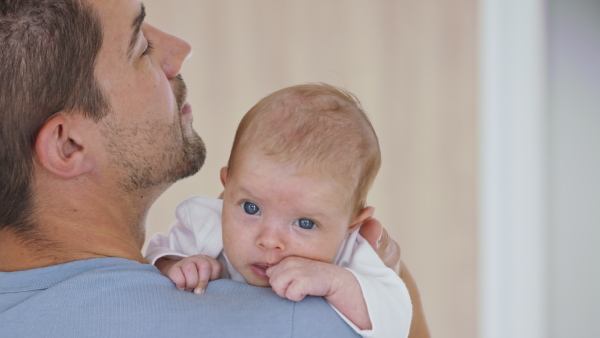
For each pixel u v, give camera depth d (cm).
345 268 101
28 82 99
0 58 98
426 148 297
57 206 104
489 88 305
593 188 308
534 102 306
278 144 105
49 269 98
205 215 122
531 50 304
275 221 105
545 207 308
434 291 300
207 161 280
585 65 305
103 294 94
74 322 91
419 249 297
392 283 106
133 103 110
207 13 280
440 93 298
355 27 290
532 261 309
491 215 309
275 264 105
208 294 98
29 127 100
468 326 303
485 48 303
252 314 94
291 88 115
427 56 296
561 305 310
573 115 307
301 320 95
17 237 101
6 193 100
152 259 116
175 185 279
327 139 105
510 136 310
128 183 112
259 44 284
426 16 296
